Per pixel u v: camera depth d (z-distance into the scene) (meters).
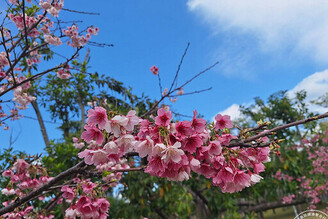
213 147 1.45
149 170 1.39
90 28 3.73
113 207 6.48
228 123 1.62
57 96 6.13
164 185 5.47
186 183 5.83
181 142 1.37
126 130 1.51
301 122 1.58
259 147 1.63
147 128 1.42
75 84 5.59
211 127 1.61
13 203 2.21
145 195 5.57
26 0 3.21
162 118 1.37
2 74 3.12
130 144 1.48
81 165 2.15
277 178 7.04
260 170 1.56
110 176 3.00
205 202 6.34
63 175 2.15
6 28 3.06
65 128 6.83
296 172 6.95
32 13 3.34
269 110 9.56
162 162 1.30
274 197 6.85
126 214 5.48
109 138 1.58
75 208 1.97
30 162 2.87
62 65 3.03
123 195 5.74
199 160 1.46
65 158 4.72
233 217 5.95
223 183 1.46
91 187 1.99
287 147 7.54
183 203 5.51
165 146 1.26
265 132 1.61
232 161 1.48
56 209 4.34
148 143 1.34
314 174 7.34
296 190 7.17
